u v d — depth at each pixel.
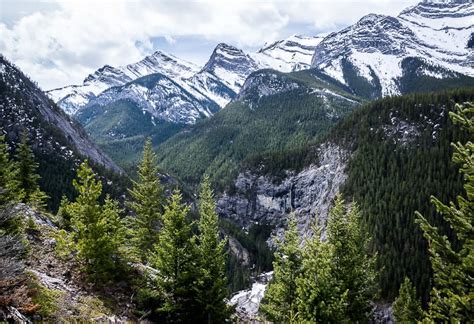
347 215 28.52
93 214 23.16
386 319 61.81
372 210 93.56
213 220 25.05
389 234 82.00
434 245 13.16
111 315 19.72
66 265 23.25
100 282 22.70
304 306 21.16
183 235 23.14
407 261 72.94
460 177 95.19
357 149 131.75
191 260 23.09
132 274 25.31
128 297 22.73
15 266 14.82
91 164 134.88
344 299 23.00
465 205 12.77
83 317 17.72
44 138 140.38
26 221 26.00
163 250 22.89
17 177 45.75
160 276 23.02
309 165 159.25
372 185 105.50
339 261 26.16
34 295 16.77
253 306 56.72
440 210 13.10
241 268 116.62
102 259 22.56
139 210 36.59
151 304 22.66
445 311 13.12
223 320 23.36
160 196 37.44
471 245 12.52
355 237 27.22
